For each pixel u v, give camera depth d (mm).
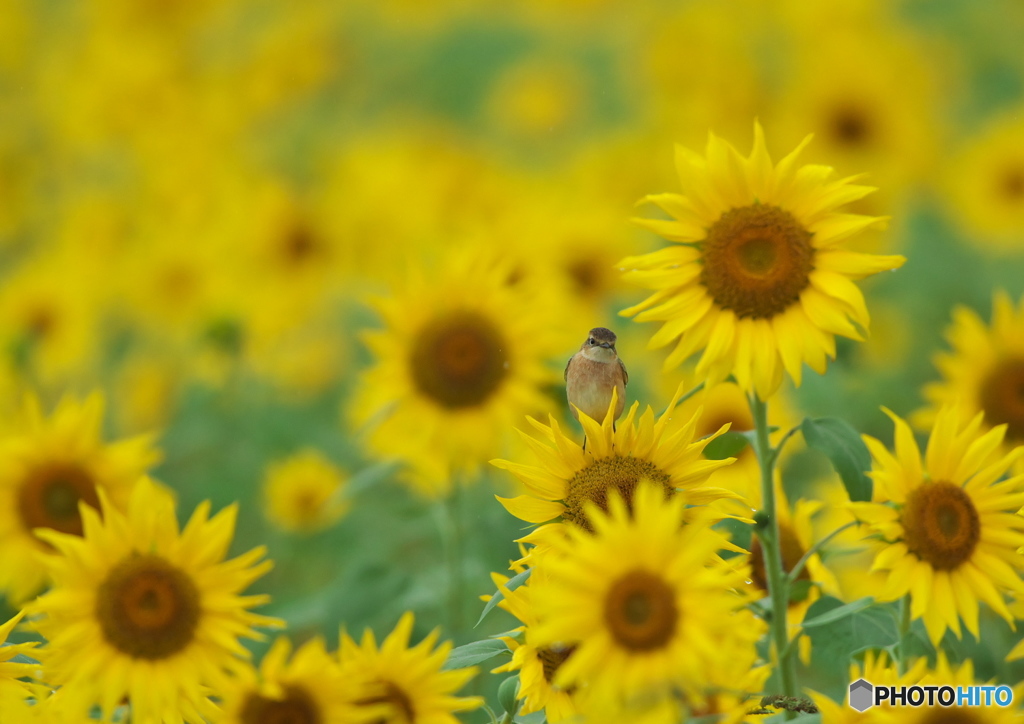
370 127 25422
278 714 4941
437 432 9758
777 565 5715
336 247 15922
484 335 9875
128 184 20422
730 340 5914
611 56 29172
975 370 8391
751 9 20828
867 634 6078
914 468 5496
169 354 17797
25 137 22234
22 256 20984
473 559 10258
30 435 8164
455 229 15828
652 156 17469
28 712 5125
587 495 5238
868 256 5910
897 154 16719
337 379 16828
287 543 12773
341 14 28438
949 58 23625
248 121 21797
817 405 10227
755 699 5016
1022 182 17141
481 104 28203
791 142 16938
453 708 5078
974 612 5367
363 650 5113
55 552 8070
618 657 4203
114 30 21297
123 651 5355
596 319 13109
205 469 15039
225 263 15977
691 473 5359
